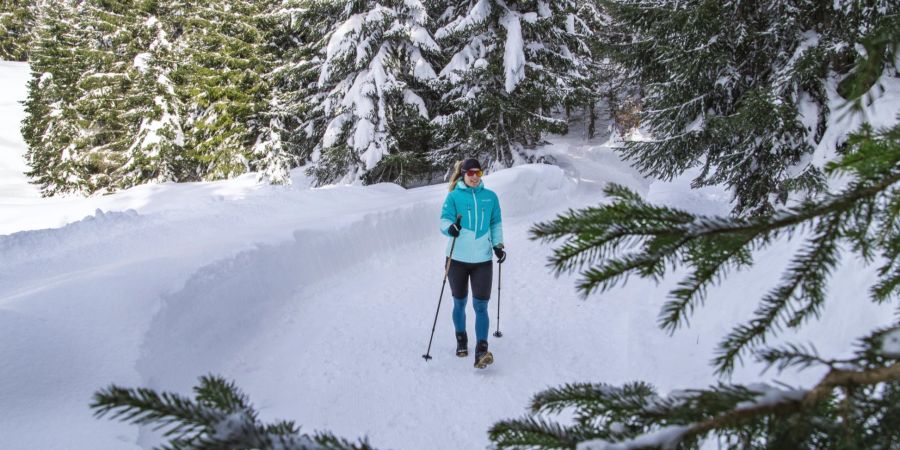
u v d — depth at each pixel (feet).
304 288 17.87
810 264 2.72
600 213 2.64
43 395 8.99
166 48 63.00
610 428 2.62
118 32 62.64
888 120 11.17
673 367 10.03
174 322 12.73
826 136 14.60
